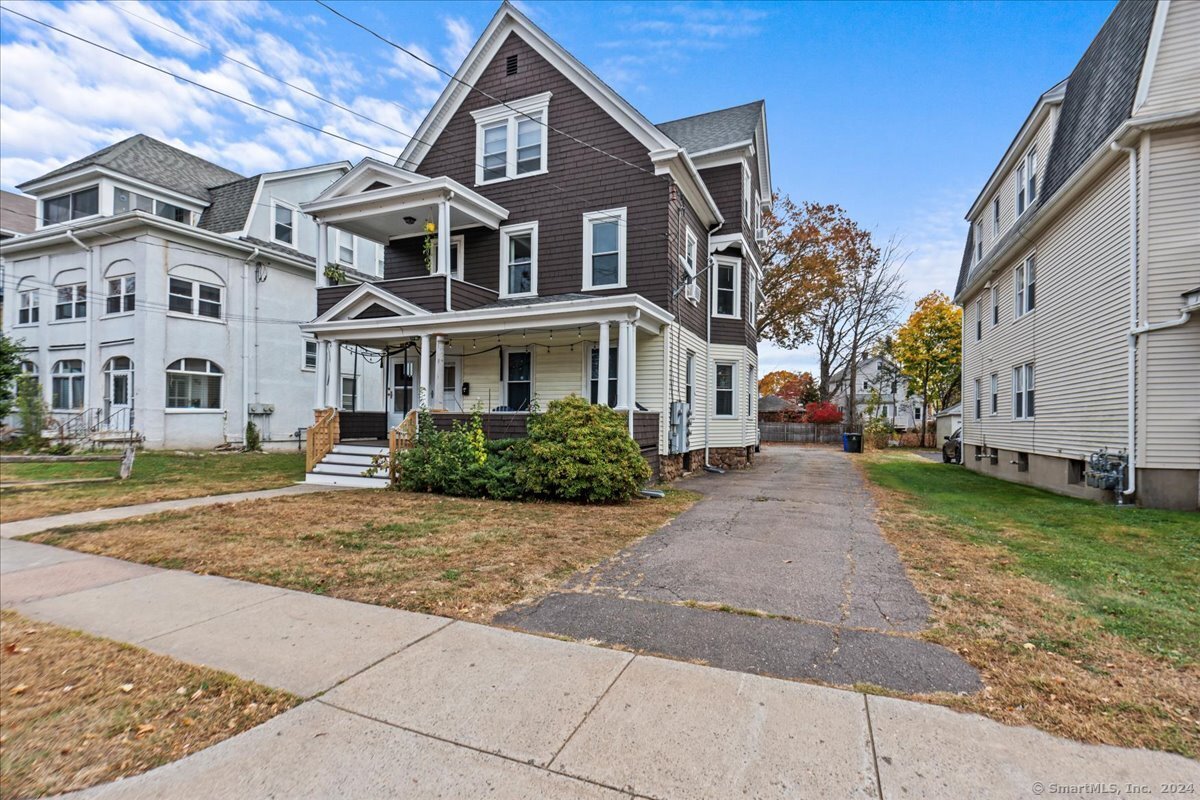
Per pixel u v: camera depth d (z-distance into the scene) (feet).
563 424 29.43
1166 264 27.32
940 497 32.99
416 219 42.29
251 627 12.52
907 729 8.46
